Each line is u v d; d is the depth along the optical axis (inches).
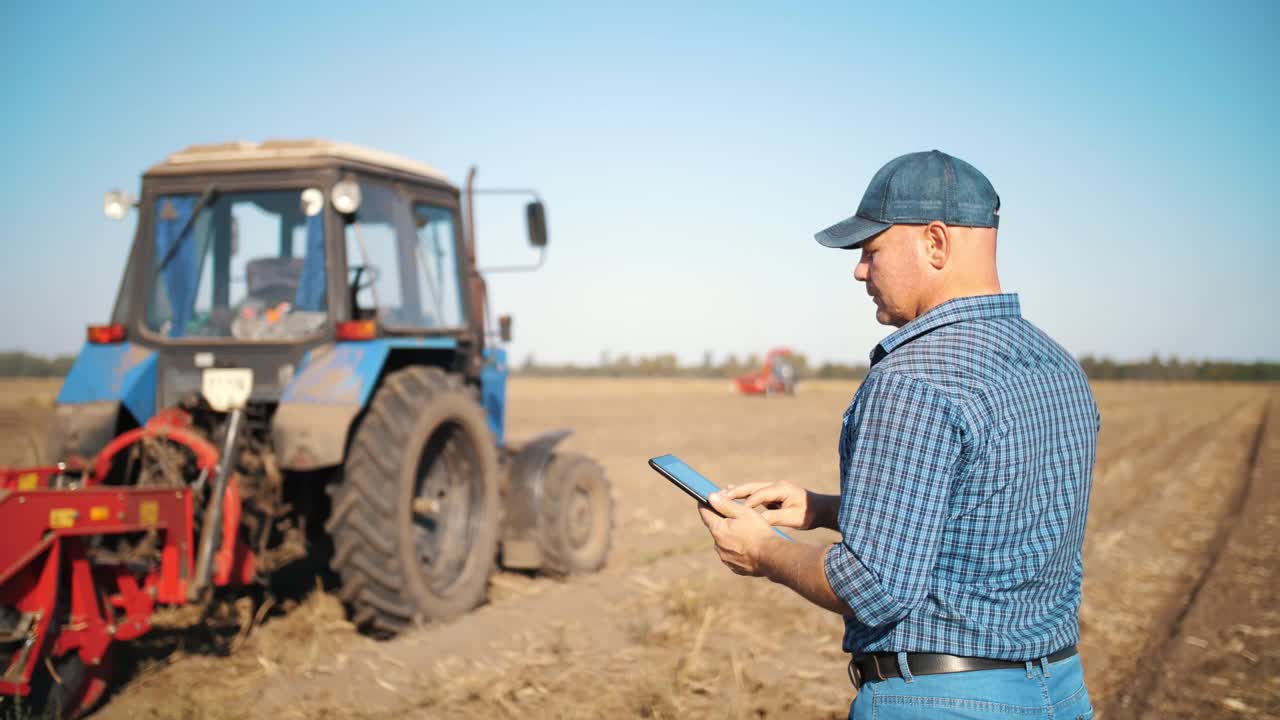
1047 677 65.2
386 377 203.9
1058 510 65.2
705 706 160.2
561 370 4160.9
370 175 213.3
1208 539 343.3
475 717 153.6
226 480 165.2
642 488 465.1
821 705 162.1
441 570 219.9
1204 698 175.5
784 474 512.7
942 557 65.2
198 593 159.0
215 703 157.2
